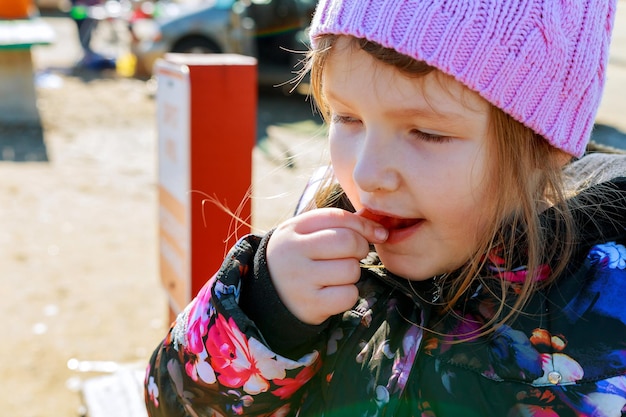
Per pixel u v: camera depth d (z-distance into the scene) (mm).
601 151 629
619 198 469
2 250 1803
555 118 452
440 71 418
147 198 2264
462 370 434
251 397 461
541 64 434
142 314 1515
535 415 416
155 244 1898
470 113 424
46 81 3902
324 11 459
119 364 1320
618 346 416
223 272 466
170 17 3930
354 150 458
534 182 460
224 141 919
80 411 1159
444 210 431
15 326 1445
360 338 468
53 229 1960
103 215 2092
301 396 485
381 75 422
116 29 5184
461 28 416
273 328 452
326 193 548
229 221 938
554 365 420
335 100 450
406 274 456
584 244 454
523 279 444
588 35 456
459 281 454
